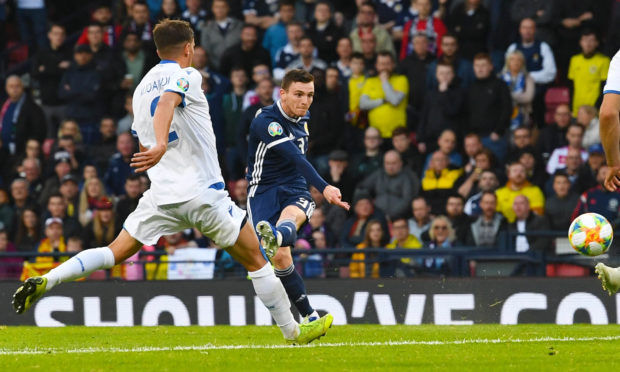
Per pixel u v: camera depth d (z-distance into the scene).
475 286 31.55
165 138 17.08
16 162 45.12
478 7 43.16
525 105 41.59
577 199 37.00
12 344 22.89
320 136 40.78
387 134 41.75
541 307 31.30
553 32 43.06
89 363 17.48
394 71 42.12
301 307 22.05
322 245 36.09
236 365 16.91
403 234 36.16
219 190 18.45
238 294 32.12
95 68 45.75
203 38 45.12
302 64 42.31
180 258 34.72
